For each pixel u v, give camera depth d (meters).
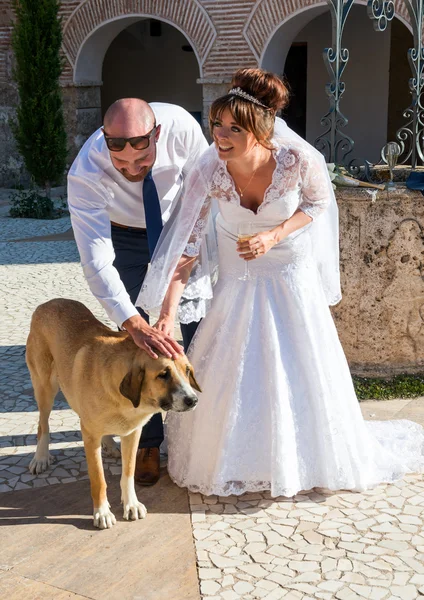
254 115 3.17
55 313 3.71
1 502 3.67
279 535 3.34
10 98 16.62
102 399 3.22
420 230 5.08
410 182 5.14
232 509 3.59
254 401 3.63
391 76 16.19
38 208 13.56
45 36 13.66
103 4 15.59
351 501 3.66
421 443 4.22
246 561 3.13
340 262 5.11
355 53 16.39
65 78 16.31
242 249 3.31
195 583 2.98
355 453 3.73
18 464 4.09
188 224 3.57
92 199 3.50
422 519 3.47
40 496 3.73
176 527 3.43
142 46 19.81
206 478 3.70
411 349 5.30
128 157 3.23
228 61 14.79
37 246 10.67
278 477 3.55
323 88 16.88
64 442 4.36
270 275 3.66
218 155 3.36
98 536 3.35
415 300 5.20
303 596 2.88
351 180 5.11
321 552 3.19
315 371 3.64
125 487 3.51
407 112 6.08
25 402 5.01
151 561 3.14
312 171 3.50
